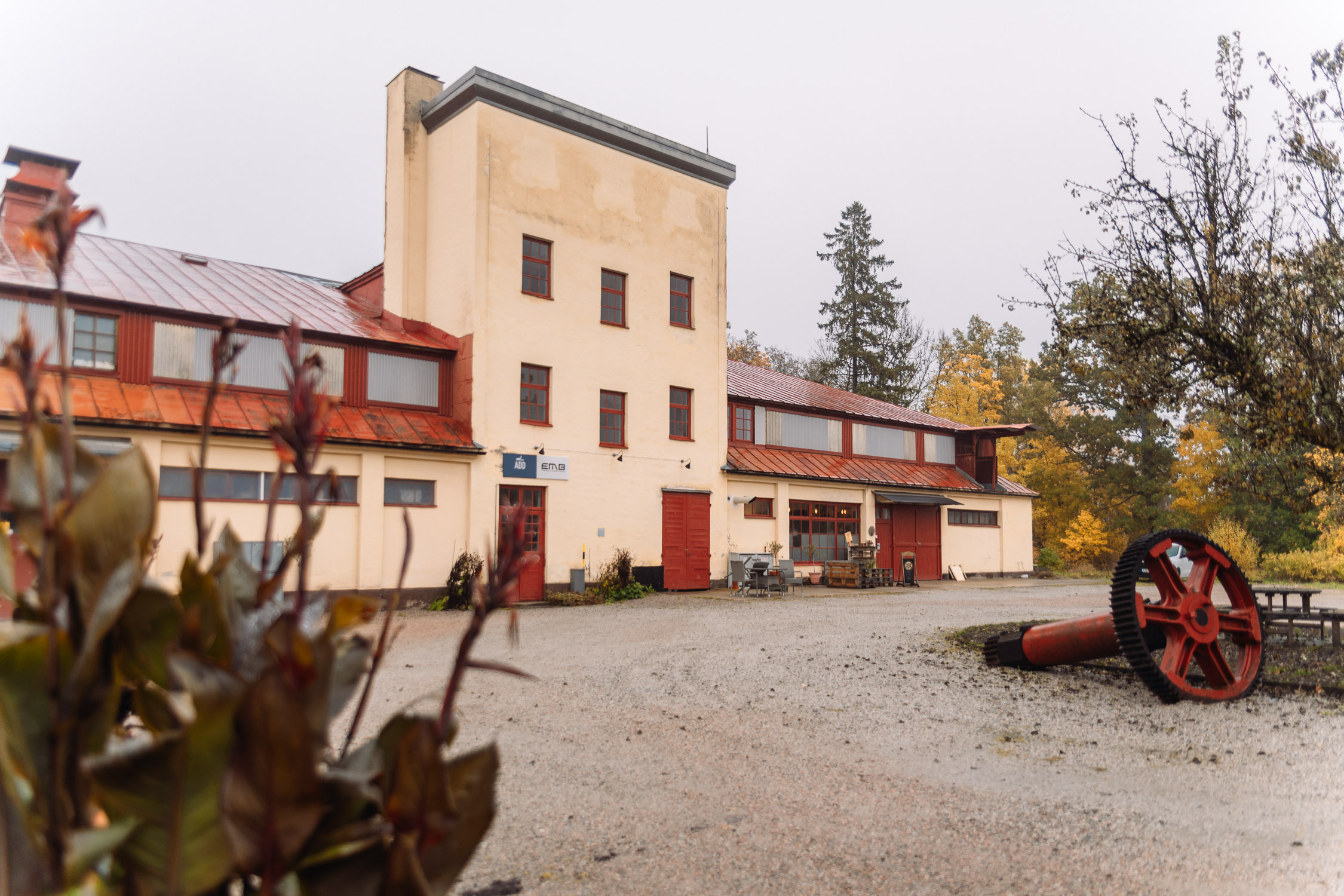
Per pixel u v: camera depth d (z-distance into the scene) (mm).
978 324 58500
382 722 7383
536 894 3947
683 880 4109
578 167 22719
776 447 28531
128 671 1425
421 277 22062
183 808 1276
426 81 22672
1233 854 4434
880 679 9719
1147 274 9648
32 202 20188
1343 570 33219
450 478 19797
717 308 25750
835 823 4949
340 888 1416
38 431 1381
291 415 1573
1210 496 40562
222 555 1594
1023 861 4352
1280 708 8102
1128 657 8375
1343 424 8742
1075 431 46125
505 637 13484
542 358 21531
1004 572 34031
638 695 8805
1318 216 8977
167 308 16891
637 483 23188
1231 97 9344
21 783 1317
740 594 23031
